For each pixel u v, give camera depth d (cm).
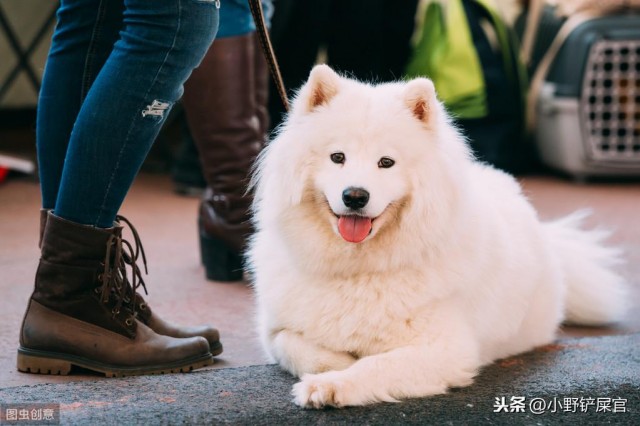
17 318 256
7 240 355
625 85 484
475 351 202
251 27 300
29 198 437
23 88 516
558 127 494
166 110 199
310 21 436
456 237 204
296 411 183
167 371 211
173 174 468
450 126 217
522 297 228
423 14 489
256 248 223
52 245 204
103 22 205
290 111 215
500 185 250
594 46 479
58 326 206
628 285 308
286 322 207
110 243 204
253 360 225
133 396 192
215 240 303
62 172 201
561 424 182
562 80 494
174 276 312
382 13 460
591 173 497
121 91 190
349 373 188
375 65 455
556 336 259
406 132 199
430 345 196
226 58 291
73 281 205
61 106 209
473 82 489
